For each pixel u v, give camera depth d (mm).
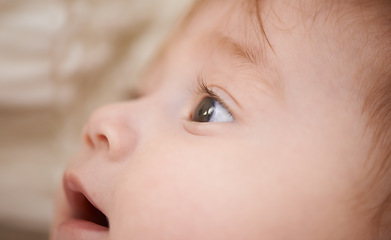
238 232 224
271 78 236
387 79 231
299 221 224
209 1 275
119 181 239
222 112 247
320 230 224
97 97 338
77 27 315
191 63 267
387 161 228
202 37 266
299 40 237
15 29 302
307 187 225
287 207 224
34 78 313
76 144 340
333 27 237
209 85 251
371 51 233
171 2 349
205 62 261
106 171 244
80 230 248
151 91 282
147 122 256
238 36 250
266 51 239
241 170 229
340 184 225
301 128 229
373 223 227
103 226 256
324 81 232
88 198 245
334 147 227
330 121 229
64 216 260
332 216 224
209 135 238
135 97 302
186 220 227
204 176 230
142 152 243
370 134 228
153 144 244
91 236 246
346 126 228
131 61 341
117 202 236
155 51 327
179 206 229
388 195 228
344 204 225
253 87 238
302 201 224
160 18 348
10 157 327
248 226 224
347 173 226
